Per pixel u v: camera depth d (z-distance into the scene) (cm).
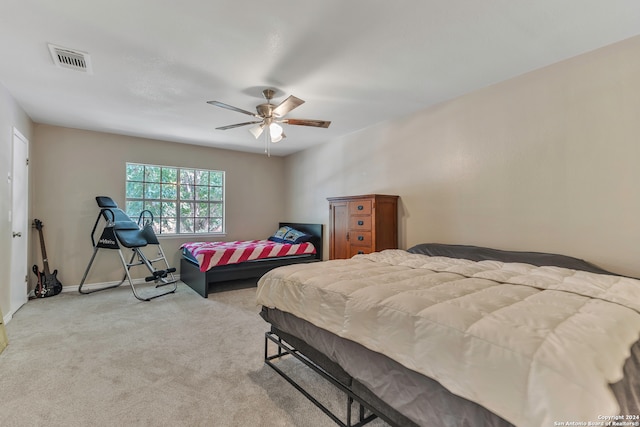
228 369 212
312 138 480
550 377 85
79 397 177
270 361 223
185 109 348
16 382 192
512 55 233
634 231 207
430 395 114
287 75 265
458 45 219
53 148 417
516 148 267
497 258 260
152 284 465
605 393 80
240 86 286
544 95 250
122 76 266
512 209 270
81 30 200
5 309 296
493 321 111
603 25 196
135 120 390
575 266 219
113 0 171
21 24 193
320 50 226
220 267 412
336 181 478
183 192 529
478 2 175
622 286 162
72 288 429
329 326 160
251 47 221
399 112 358
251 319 312
